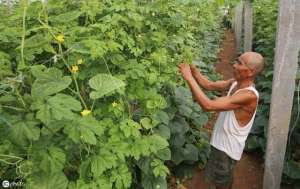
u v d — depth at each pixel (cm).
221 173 353
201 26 718
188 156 419
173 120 416
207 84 372
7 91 211
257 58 308
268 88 589
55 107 192
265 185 392
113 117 271
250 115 324
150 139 277
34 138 189
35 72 210
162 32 364
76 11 293
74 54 254
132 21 320
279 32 328
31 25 273
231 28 1588
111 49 262
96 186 229
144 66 305
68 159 230
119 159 252
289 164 421
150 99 297
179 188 411
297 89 424
